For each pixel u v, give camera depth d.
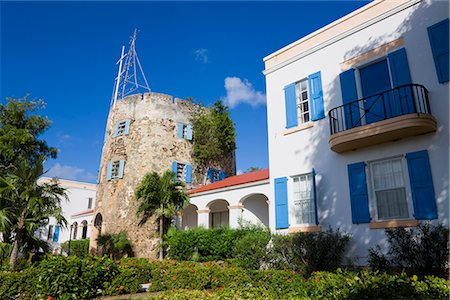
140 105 23.72
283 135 12.41
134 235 20.64
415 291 4.87
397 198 9.27
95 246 22.91
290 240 10.34
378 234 9.23
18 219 11.37
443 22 9.02
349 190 10.15
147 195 19.05
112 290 9.09
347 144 9.88
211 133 24.64
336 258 9.56
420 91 9.16
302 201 11.44
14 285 8.27
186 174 23.08
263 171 18.91
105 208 22.47
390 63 9.88
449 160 8.32
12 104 23.61
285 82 12.87
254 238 11.13
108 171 23.08
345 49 11.22
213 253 15.16
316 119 11.43
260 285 7.40
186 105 25.19
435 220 8.27
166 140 23.12
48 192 12.39
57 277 8.20
